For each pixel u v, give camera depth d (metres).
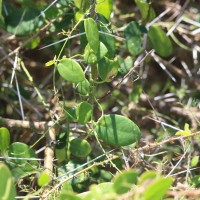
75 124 0.67
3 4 0.69
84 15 0.63
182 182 0.65
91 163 0.64
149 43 0.72
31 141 0.71
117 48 0.75
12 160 0.62
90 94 0.63
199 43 0.84
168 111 0.78
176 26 0.79
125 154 0.64
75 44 0.76
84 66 0.68
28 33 0.67
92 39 0.60
